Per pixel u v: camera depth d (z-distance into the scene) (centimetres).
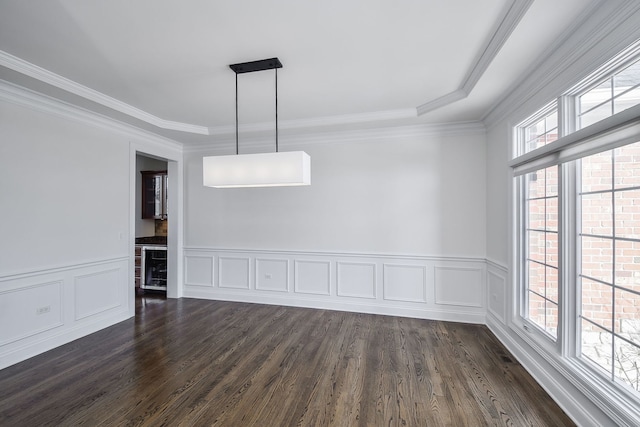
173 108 364
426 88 310
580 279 215
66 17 193
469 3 184
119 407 219
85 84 295
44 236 308
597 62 179
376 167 429
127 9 186
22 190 290
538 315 272
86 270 352
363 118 384
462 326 380
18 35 212
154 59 248
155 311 438
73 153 336
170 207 511
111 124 376
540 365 250
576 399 203
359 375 263
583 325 213
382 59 252
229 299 493
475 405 222
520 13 180
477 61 255
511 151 305
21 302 289
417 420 206
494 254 358
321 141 449
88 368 274
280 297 470
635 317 170
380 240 429
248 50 236
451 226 403
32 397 230
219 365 280
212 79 285
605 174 192
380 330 366
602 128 164
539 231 271
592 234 204
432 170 409
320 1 181
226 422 204
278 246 471
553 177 247
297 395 234
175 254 508
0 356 273
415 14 194
